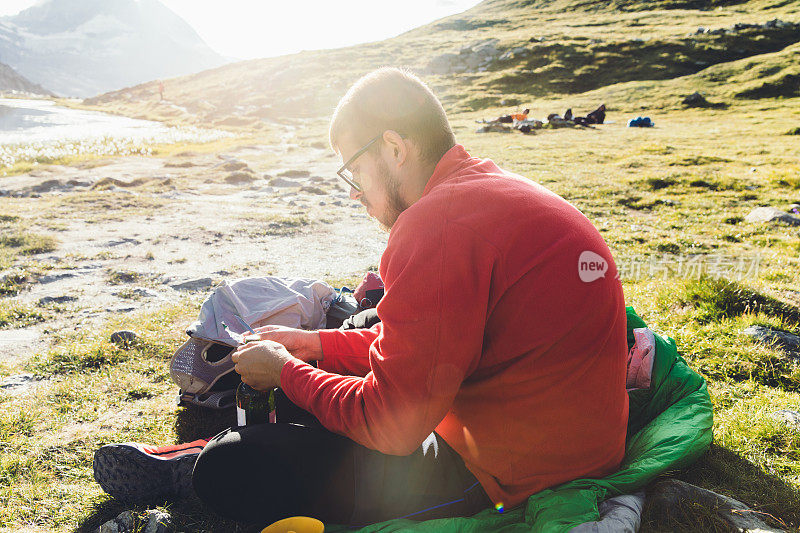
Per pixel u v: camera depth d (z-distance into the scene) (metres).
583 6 83.94
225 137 32.16
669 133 25.39
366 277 3.72
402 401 1.63
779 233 9.14
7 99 72.75
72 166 19.22
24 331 4.98
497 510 1.93
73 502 2.50
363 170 1.92
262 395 2.18
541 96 44.38
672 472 2.26
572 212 1.70
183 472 2.43
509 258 1.57
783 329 4.32
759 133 24.36
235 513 1.98
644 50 50.56
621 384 1.82
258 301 3.25
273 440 1.88
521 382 1.69
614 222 10.15
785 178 13.32
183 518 2.31
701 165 16.33
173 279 6.71
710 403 2.58
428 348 1.58
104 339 4.60
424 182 1.87
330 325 3.51
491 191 1.63
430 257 1.57
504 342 1.66
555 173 15.31
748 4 69.50
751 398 3.31
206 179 16.12
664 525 1.92
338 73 58.31
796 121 27.70
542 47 54.22
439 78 51.91
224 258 7.80
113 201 12.02
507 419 1.75
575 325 1.61
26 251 7.79
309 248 8.47
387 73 1.86
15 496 2.53
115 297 6.04
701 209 11.19
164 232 9.29
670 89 39.72
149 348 4.42
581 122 29.97
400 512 1.94
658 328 4.45
